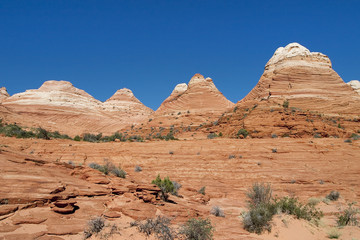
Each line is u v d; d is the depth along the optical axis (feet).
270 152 81.51
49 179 31.48
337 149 81.05
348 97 209.77
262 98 225.97
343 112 191.93
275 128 135.13
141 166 79.41
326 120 156.56
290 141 88.22
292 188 61.62
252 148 84.58
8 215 23.07
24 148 86.79
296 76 228.63
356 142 86.02
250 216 33.06
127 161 82.23
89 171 40.52
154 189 34.91
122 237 23.86
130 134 248.52
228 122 179.42
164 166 78.33
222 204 50.39
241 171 71.67
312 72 230.89
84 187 33.71
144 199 32.73
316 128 131.03
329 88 219.61
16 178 28.66
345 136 127.65
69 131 175.01
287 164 74.23
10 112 164.14
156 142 95.09
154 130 251.19
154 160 81.97
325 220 40.57
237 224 35.04
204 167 75.46
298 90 216.33
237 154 81.20
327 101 201.05
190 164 77.66
